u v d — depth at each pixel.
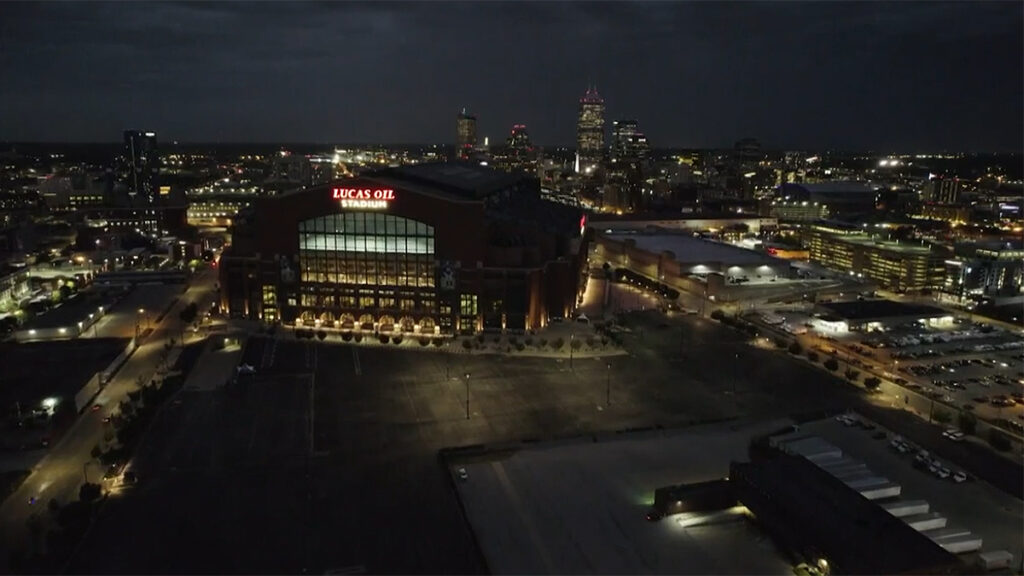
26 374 146.00
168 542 94.81
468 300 193.38
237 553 92.75
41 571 88.62
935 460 120.81
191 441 125.44
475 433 131.00
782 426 136.38
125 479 110.88
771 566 92.62
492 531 99.44
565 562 92.75
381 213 192.75
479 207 189.12
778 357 180.12
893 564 85.50
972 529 102.06
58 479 113.12
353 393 150.12
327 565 90.50
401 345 184.25
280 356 174.12
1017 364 179.12
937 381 165.38
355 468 116.44
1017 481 115.94
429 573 89.31
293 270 197.50
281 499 106.19
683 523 102.38
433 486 110.94
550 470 117.38
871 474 112.75
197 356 172.88
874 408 146.75
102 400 144.62
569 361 173.38
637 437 130.62
